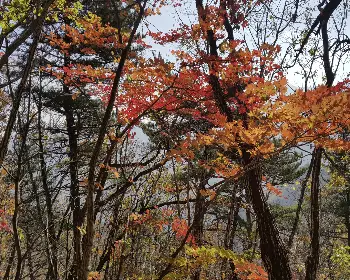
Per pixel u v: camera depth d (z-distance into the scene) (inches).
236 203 224.5
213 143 153.4
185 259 142.8
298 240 305.7
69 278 151.3
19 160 131.4
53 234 166.2
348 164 292.2
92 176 98.7
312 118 118.0
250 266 152.6
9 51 128.9
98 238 167.3
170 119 194.2
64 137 387.5
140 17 104.3
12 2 165.5
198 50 186.2
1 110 174.2
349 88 127.5
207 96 181.6
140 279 151.0
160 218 207.8
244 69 174.4
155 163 192.1
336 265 458.6
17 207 132.8
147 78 170.4
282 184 384.2
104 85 199.5
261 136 135.0
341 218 690.2
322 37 188.7
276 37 222.1
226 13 199.5
